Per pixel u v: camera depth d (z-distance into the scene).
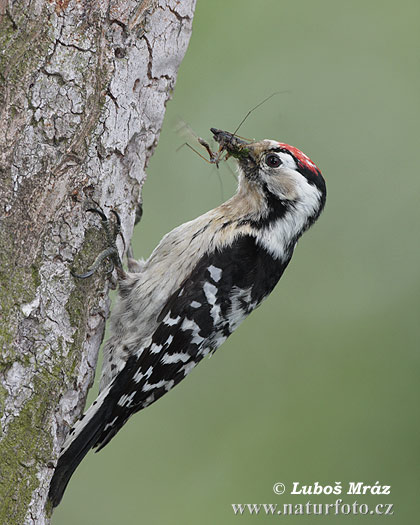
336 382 11.14
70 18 6.43
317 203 8.69
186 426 11.08
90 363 7.06
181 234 8.09
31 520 6.19
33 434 6.20
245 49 11.93
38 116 6.30
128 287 7.68
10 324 6.09
